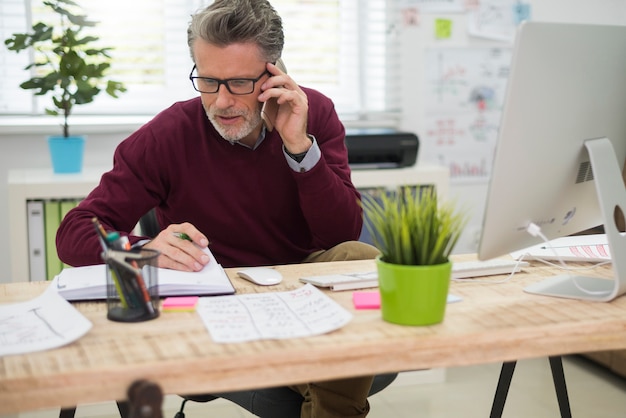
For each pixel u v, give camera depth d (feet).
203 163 5.71
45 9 9.62
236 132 5.21
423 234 3.37
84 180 8.42
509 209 3.86
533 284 4.20
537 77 3.67
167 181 5.76
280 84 5.08
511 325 3.40
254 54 4.99
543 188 3.97
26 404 2.78
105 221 5.33
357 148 9.29
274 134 5.73
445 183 9.48
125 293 3.51
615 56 4.08
